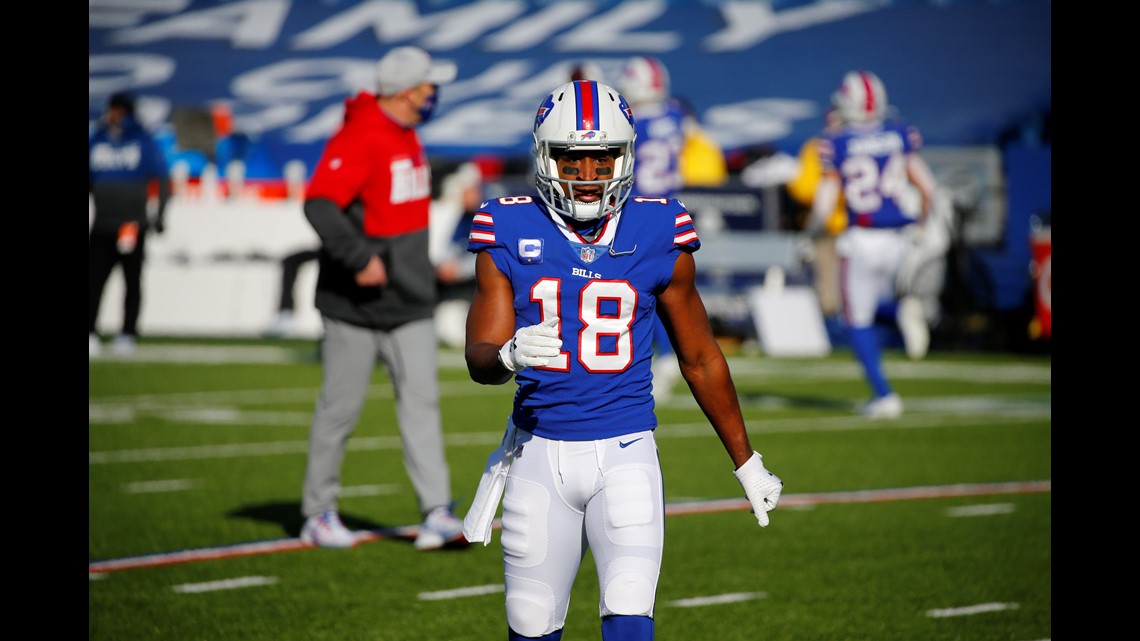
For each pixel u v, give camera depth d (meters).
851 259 37.84
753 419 37.12
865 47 80.75
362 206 21.36
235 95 78.50
